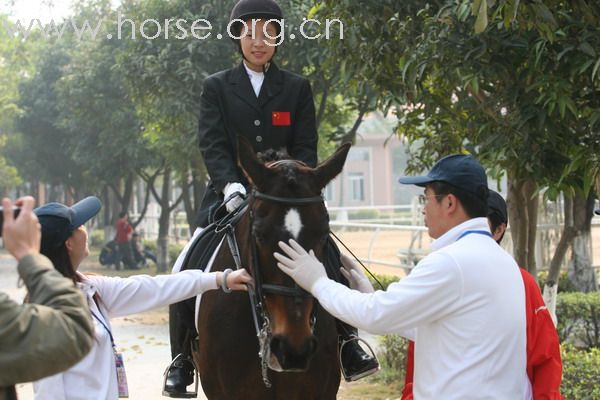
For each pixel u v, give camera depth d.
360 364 5.57
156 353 12.63
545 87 6.55
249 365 5.18
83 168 36.34
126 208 33.75
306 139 6.18
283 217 4.48
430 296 3.94
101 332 4.23
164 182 28.06
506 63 6.99
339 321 5.70
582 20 6.58
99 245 44.56
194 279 4.71
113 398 4.23
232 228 5.42
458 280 3.93
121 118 25.59
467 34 6.93
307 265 4.33
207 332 5.39
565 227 8.97
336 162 4.71
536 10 5.89
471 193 4.13
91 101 26.20
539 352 4.19
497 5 6.36
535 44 6.61
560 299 11.24
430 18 7.22
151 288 4.60
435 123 8.95
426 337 4.12
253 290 4.86
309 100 6.25
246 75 6.17
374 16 8.12
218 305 5.30
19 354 2.88
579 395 7.74
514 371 4.02
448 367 3.99
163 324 16.00
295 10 13.48
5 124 38.34
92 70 25.02
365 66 8.42
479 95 7.59
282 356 4.43
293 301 4.43
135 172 32.06
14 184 38.56
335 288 4.25
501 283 3.99
